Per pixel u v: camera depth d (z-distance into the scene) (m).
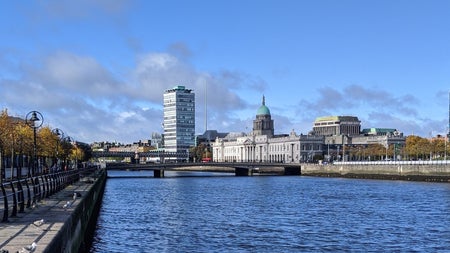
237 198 99.75
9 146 85.94
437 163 178.00
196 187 140.12
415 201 91.69
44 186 40.94
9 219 28.17
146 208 80.75
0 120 91.12
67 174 64.12
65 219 27.81
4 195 27.05
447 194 109.12
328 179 199.50
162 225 60.00
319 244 47.38
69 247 28.31
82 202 40.41
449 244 47.69
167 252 43.81
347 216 68.56
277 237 51.06
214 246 46.38
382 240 49.59
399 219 65.38
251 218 66.44
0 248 19.78
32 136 96.50
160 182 174.00
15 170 101.62
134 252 43.81
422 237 51.38
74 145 187.38
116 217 68.50
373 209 77.75
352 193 113.31
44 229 24.25
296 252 43.72
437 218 66.50
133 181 182.62
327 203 88.06
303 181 179.88
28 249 18.14
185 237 51.19
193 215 70.12
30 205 34.47
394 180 186.25
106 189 133.00
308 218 66.38
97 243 48.16
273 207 81.19
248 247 45.88
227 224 60.50
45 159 125.12
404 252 44.03
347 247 46.03
